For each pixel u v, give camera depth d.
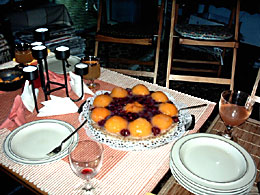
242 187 0.60
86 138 0.80
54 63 1.27
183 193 0.65
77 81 0.98
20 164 0.69
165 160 0.73
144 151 0.75
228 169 0.69
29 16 2.64
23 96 0.90
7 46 2.12
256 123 0.92
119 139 0.75
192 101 1.02
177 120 0.80
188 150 0.74
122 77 1.19
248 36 2.56
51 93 1.03
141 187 0.64
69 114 0.91
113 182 0.65
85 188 0.63
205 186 0.60
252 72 2.57
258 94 2.23
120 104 0.85
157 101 0.89
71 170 0.68
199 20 2.76
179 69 2.39
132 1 3.43
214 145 0.75
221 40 1.71
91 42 3.27
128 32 1.88
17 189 1.14
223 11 2.57
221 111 0.81
